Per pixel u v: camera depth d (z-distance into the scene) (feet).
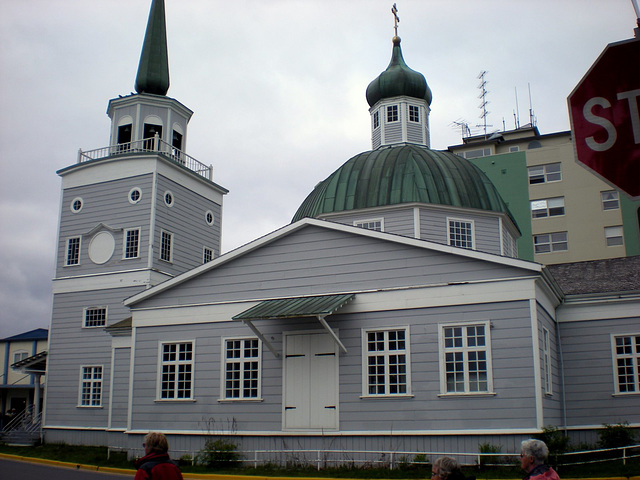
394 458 59.26
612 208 170.30
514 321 58.59
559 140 190.49
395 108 104.22
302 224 68.80
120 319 101.60
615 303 70.64
